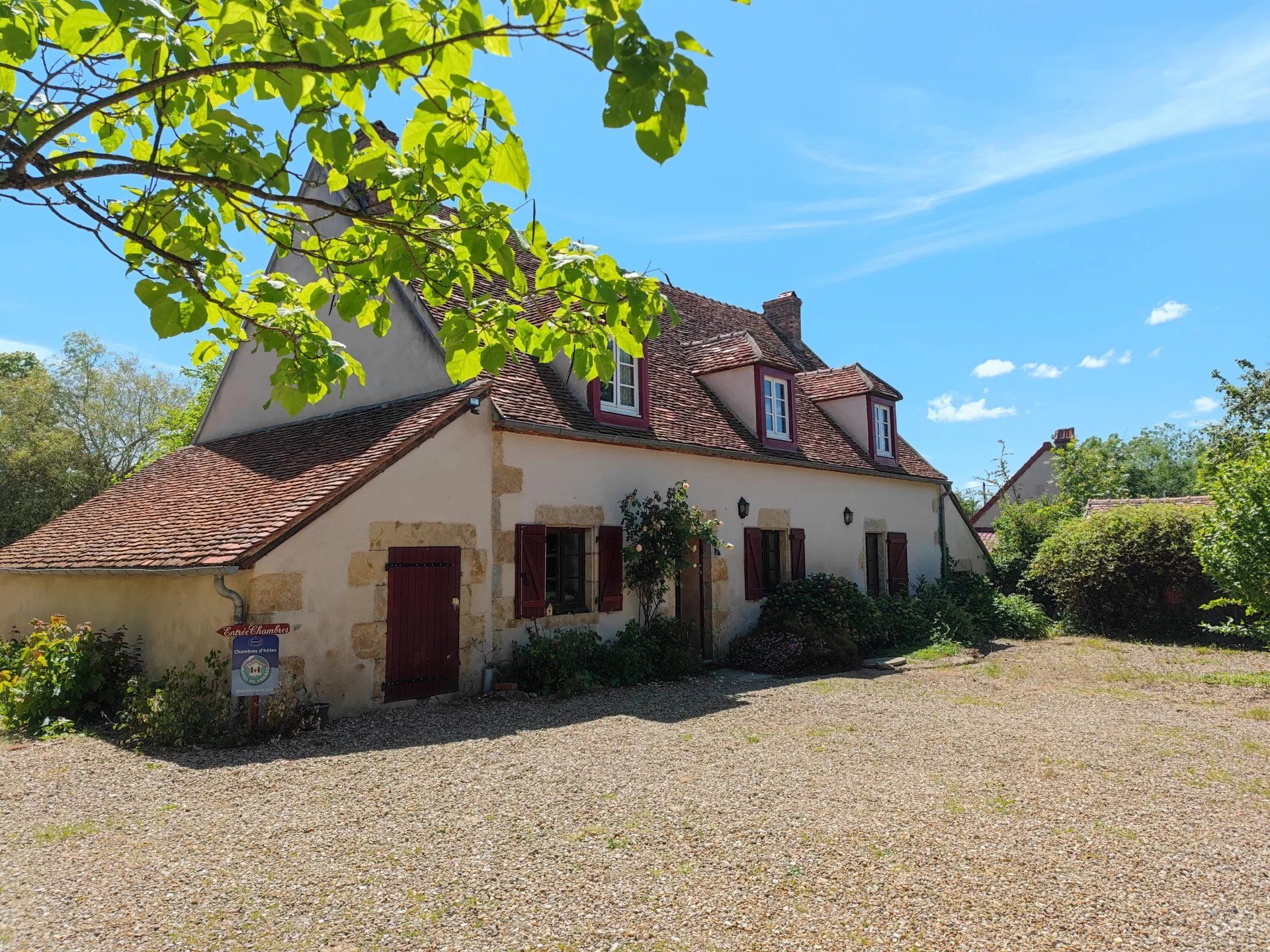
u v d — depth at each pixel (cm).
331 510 796
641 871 416
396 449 848
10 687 769
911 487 1756
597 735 718
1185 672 1116
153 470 1320
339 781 576
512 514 968
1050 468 3488
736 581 1272
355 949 337
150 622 859
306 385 346
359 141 1036
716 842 455
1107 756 655
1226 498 1086
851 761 634
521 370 1071
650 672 1036
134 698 733
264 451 1110
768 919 363
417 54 252
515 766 614
